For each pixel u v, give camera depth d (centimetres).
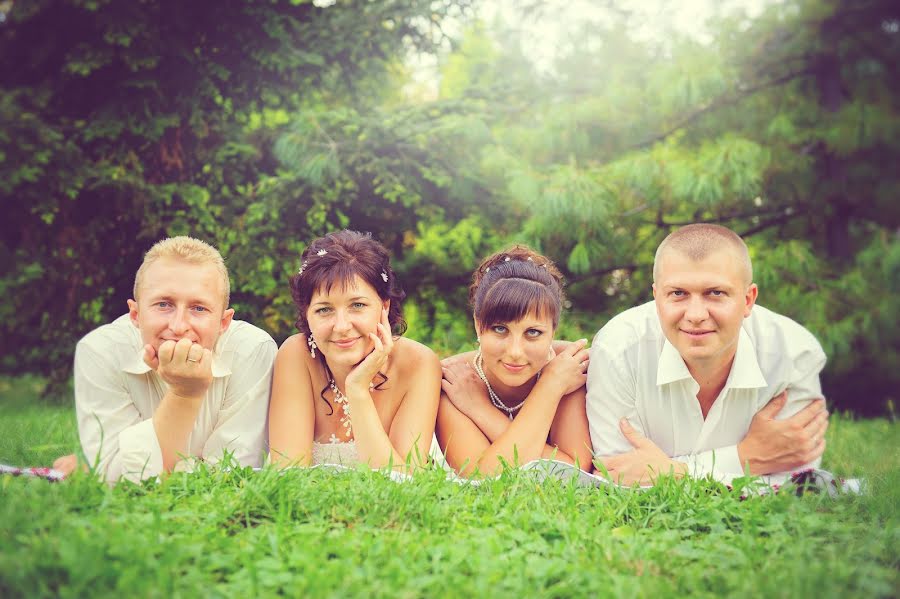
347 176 822
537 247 789
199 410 385
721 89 812
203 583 234
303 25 876
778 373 391
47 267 923
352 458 403
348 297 373
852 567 257
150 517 273
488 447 396
